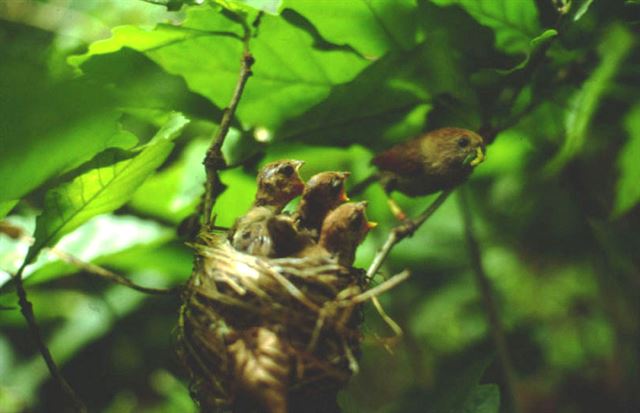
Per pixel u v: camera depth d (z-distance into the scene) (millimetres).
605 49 834
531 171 1023
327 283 708
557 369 1077
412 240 1087
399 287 1076
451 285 1102
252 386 686
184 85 835
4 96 697
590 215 972
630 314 1028
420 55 823
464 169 804
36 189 763
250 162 866
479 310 1097
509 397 934
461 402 805
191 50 818
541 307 1094
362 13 809
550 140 889
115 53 811
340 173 759
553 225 1071
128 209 1024
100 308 1055
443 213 1099
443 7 807
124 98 828
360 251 1051
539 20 806
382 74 826
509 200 1072
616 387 1050
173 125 771
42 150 727
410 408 835
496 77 825
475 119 849
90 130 729
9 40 894
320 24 814
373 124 859
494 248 1103
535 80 835
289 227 715
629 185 874
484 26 812
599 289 1048
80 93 708
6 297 815
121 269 1030
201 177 915
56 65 808
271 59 830
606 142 941
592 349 1074
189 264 997
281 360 689
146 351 1075
